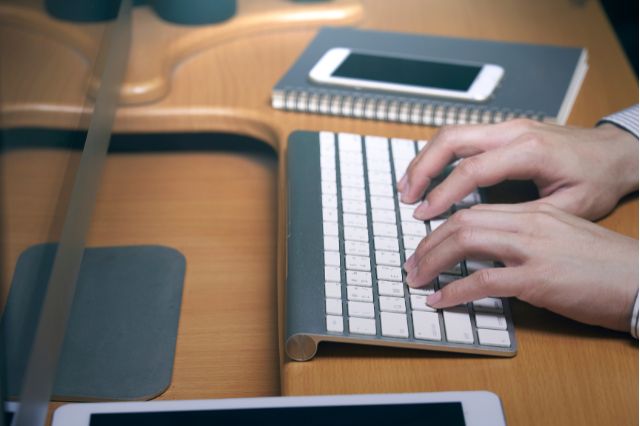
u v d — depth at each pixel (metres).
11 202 0.43
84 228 0.59
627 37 1.60
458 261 0.60
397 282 0.61
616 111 0.87
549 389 0.55
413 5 1.08
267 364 0.65
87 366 0.61
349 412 0.46
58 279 0.51
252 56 0.96
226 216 0.81
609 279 0.57
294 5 1.02
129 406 0.46
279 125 0.83
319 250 0.63
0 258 0.40
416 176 0.70
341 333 0.56
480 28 1.03
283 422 0.46
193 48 0.95
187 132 0.93
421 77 0.87
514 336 0.58
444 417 0.46
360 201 0.69
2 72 0.45
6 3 0.49
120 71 0.80
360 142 0.77
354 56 0.90
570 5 1.10
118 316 0.66
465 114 0.81
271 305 0.70
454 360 0.57
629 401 0.54
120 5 0.82
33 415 0.43
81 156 0.60
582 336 0.59
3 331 0.40
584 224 0.61
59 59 0.58
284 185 0.74
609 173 0.70
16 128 0.45
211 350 0.65
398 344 0.57
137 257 0.73
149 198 0.83
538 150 0.68
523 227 0.60
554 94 0.85
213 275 0.73
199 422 0.45
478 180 0.67
